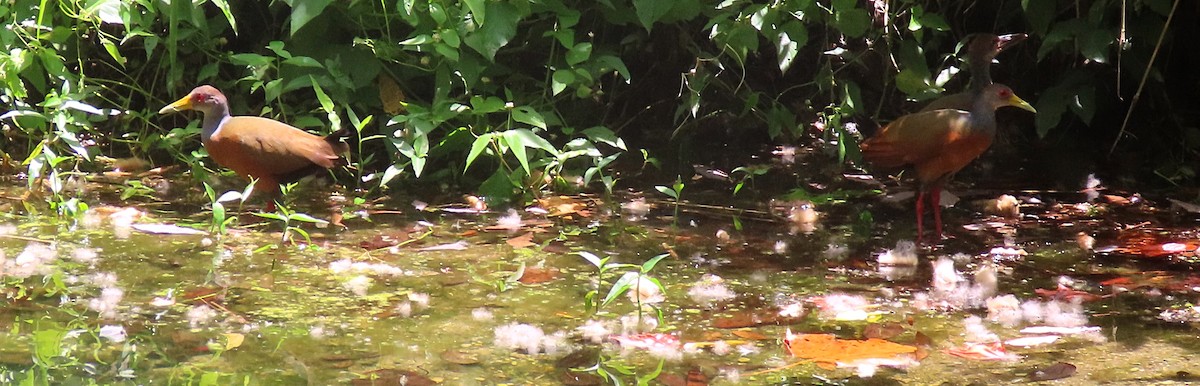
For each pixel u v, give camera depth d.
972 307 5.19
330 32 7.97
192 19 7.50
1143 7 8.19
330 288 5.29
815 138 8.73
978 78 7.02
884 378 4.22
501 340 4.61
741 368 4.33
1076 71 8.20
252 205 6.96
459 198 7.21
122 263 5.61
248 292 5.19
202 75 7.80
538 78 8.63
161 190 7.20
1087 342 4.67
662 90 8.91
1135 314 5.07
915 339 4.66
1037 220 6.93
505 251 6.05
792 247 6.30
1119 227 6.76
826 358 4.44
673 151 8.43
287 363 4.28
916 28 7.81
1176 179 7.89
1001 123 8.84
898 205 7.28
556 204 7.07
